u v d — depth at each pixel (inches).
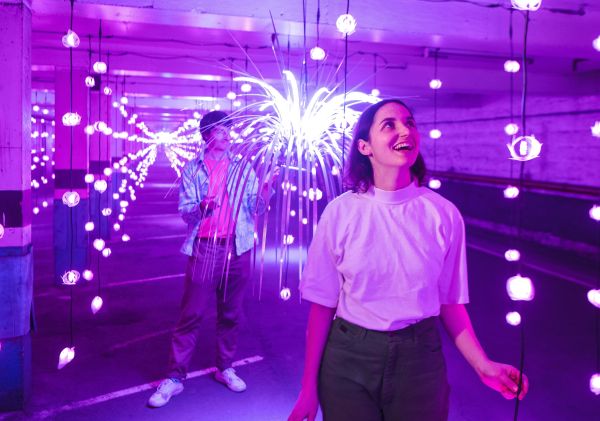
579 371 149.4
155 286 241.3
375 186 64.9
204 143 113.0
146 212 504.4
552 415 124.3
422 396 61.7
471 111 449.4
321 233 65.3
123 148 607.8
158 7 137.9
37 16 149.6
